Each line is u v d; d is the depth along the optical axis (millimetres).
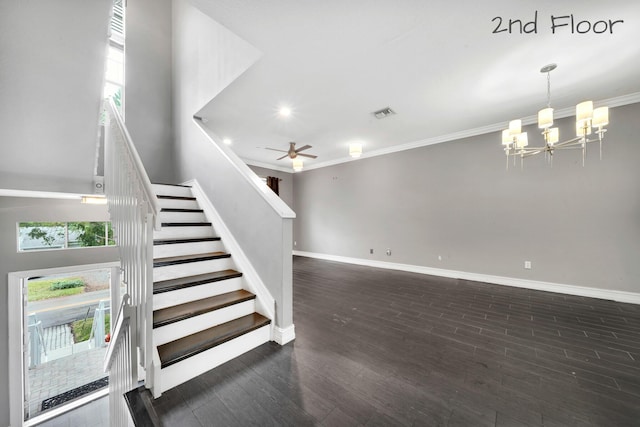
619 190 3105
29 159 1985
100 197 2975
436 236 4629
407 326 2414
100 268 3436
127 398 1433
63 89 1581
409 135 4441
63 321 5293
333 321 2525
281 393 1479
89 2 1279
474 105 3238
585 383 1590
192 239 2492
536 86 2770
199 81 3359
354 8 1708
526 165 3727
